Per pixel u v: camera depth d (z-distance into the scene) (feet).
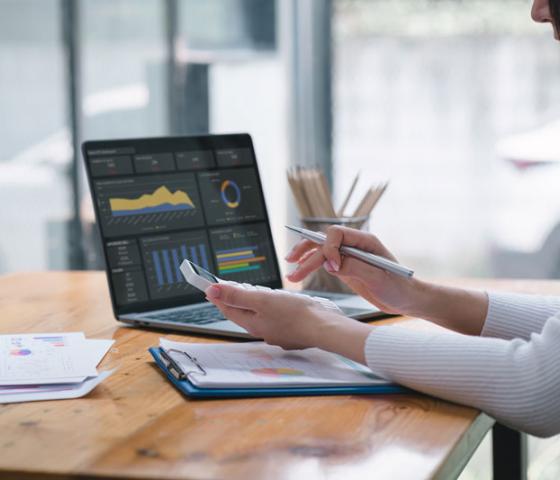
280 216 11.67
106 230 4.56
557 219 11.02
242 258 4.99
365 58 11.44
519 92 10.97
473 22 11.03
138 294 4.56
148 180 4.78
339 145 11.64
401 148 11.44
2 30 9.57
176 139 4.93
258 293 3.53
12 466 2.51
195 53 10.93
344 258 4.05
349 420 2.91
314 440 2.72
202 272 3.67
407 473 2.46
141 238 4.65
